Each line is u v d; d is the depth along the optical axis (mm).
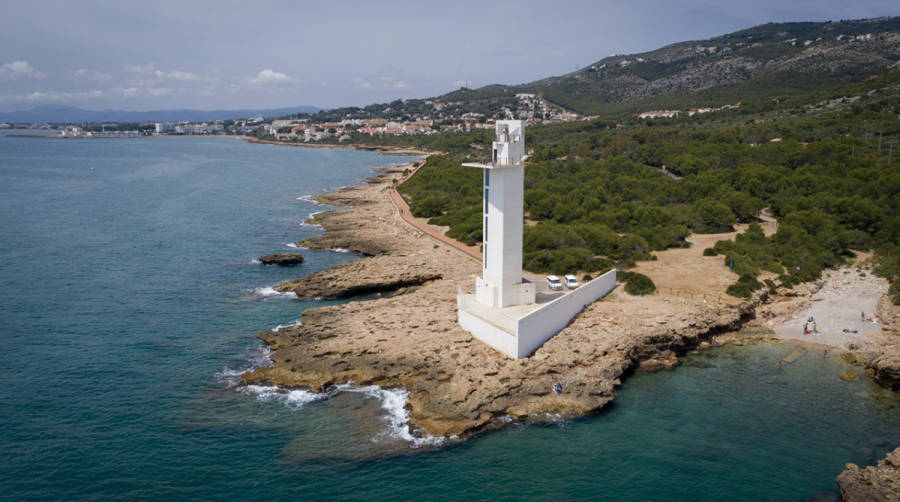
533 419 42469
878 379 47344
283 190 172875
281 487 35750
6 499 34344
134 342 57344
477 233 95250
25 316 64000
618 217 95438
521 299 55750
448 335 53469
